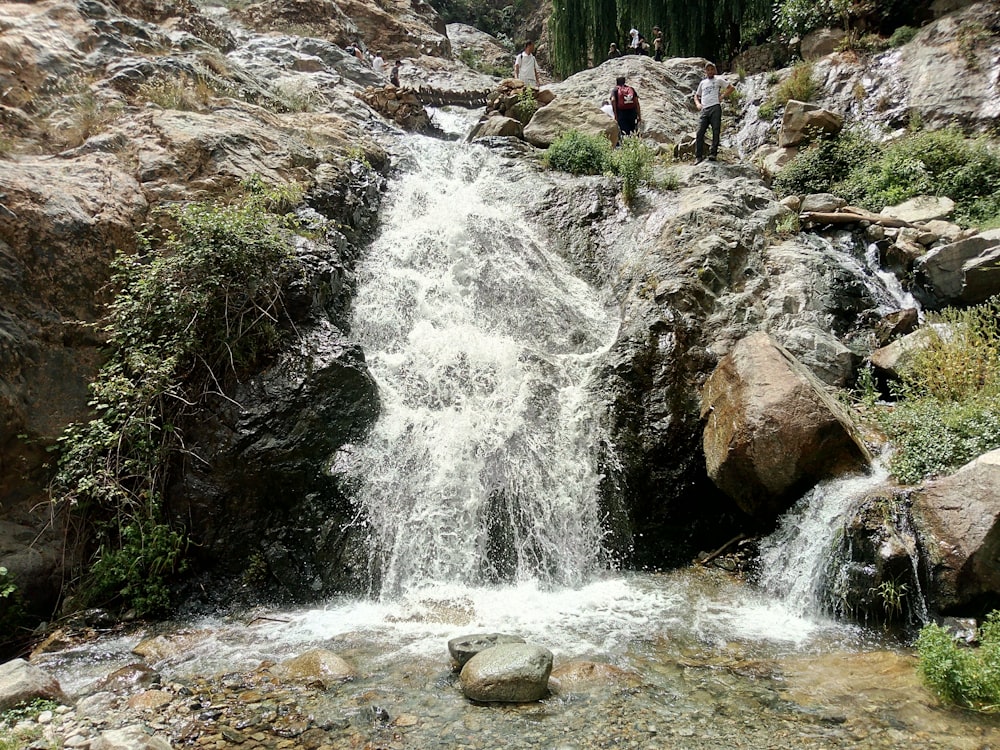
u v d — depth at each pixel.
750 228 9.72
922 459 6.34
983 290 8.86
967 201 10.98
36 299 6.82
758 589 6.59
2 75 8.92
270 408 7.05
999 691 4.48
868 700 4.63
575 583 6.81
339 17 21.42
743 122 16.41
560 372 8.35
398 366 8.26
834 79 15.45
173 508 6.74
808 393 6.61
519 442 7.50
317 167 10.60
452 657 5.22
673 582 6.84
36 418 6.54
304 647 5.62
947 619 5.45
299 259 8.05
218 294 7.34
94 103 9.41
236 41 16.62
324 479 6.99
